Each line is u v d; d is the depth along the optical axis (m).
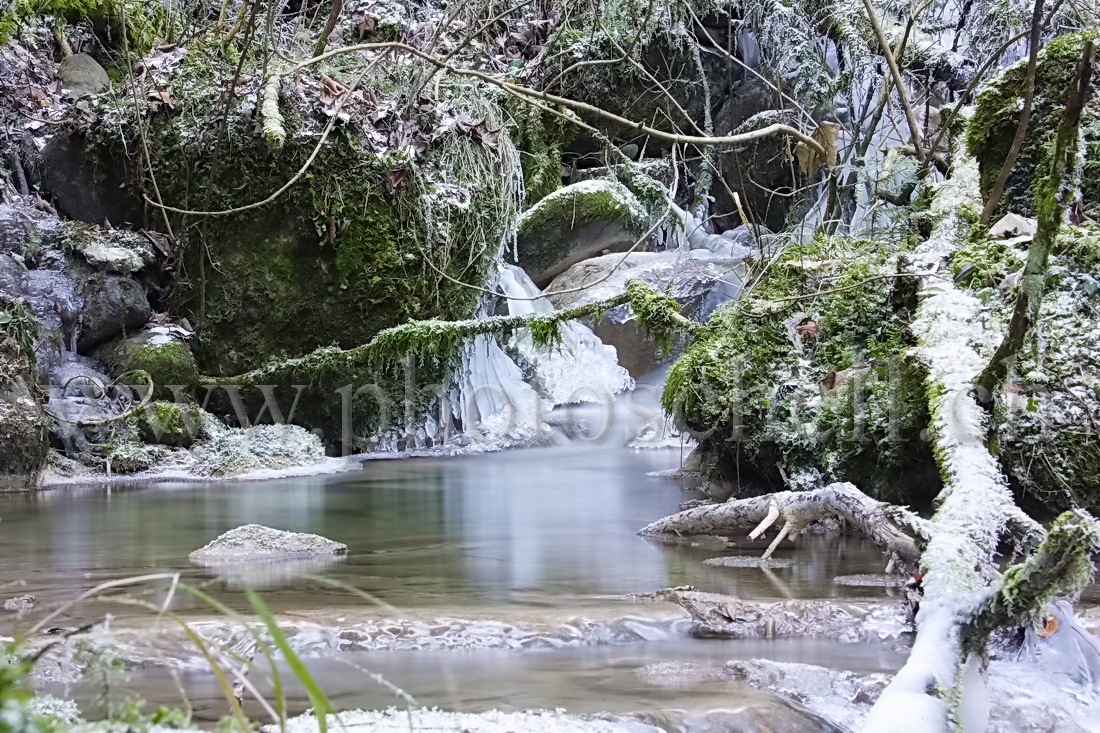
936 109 11.80
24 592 3.60
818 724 2.31
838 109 12.80
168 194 9.05
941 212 6.52
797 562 4.38
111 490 7.04
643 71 8.33
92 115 9.18
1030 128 6.43
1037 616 2.38
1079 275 5.13
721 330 6.21
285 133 8.83
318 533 5.16
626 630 3.12
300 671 1.05
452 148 9.83
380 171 9.12
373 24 10.80
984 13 11.18
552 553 4.59
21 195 9.29
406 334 8.34
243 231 9.02
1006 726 2.43
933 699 2.10
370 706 2.35
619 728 2.12
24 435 7.11
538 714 2.21
